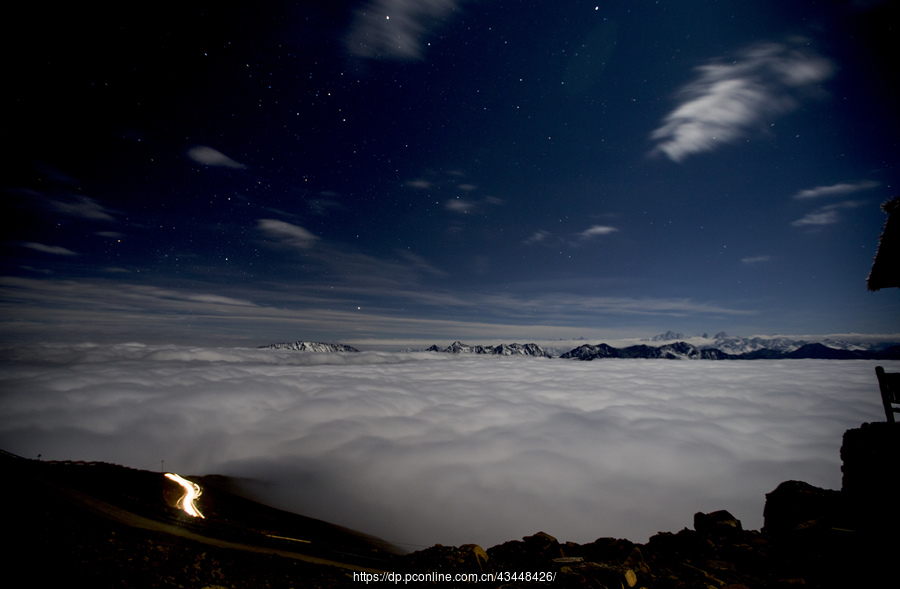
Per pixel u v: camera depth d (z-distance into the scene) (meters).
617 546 10.23
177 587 10.39
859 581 6.34
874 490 8.86
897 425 9.65
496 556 10.78
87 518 26.88
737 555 8.84
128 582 10.41
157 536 23.41
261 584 11.32
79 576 10.51
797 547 8.32
